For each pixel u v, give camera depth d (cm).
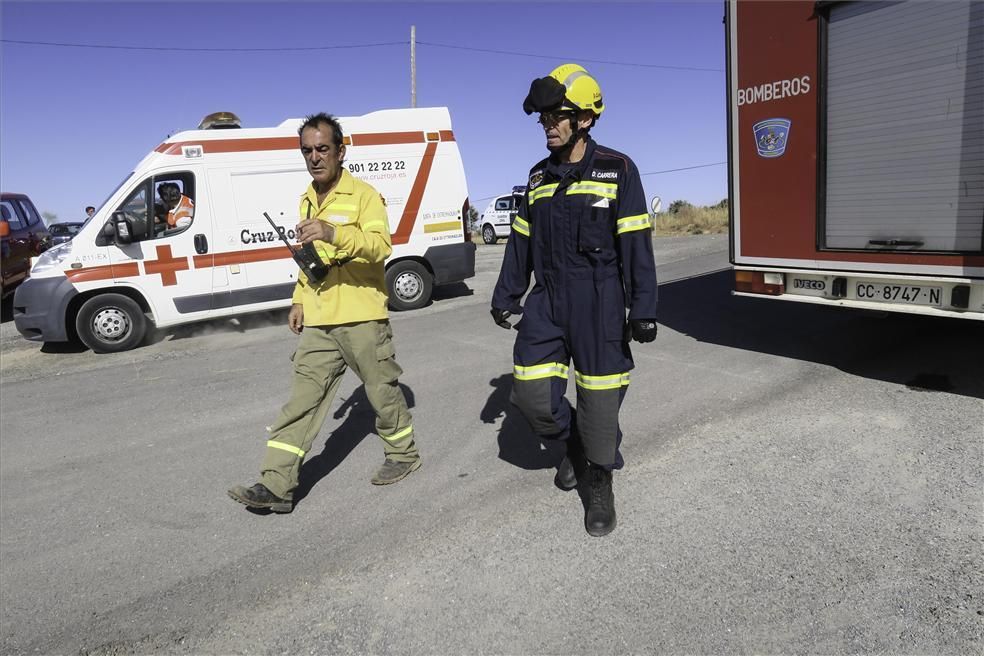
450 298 1093
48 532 364
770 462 386
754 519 324
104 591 303
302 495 384
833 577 277
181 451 472
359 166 947
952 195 470
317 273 343
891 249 506
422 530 335
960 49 454
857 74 513
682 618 257
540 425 326
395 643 254
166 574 313
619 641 247
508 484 378
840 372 546
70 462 466
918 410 452
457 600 277
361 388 585
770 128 575
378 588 289
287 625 269
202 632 269
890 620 250
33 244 1380
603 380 308
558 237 307
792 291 584
